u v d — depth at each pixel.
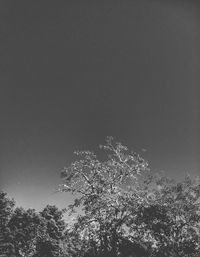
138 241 40.12
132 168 42.91
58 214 47.97
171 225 39.31
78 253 43.00
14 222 46.75
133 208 40.16
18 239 46.09
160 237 39.56
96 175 42.34
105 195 41.16
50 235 46.62
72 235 42.09
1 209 47.25
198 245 39.53
